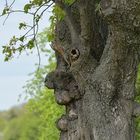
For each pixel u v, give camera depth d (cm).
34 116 8000
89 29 1672
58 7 1650
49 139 3603
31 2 1722
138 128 2981
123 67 1638
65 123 1731
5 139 8844
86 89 1692
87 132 1695
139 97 2898
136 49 1609
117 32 1565
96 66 1684
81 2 1667
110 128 1667
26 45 1789
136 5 1516
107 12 1530
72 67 1689
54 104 3619
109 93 1664
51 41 1745
